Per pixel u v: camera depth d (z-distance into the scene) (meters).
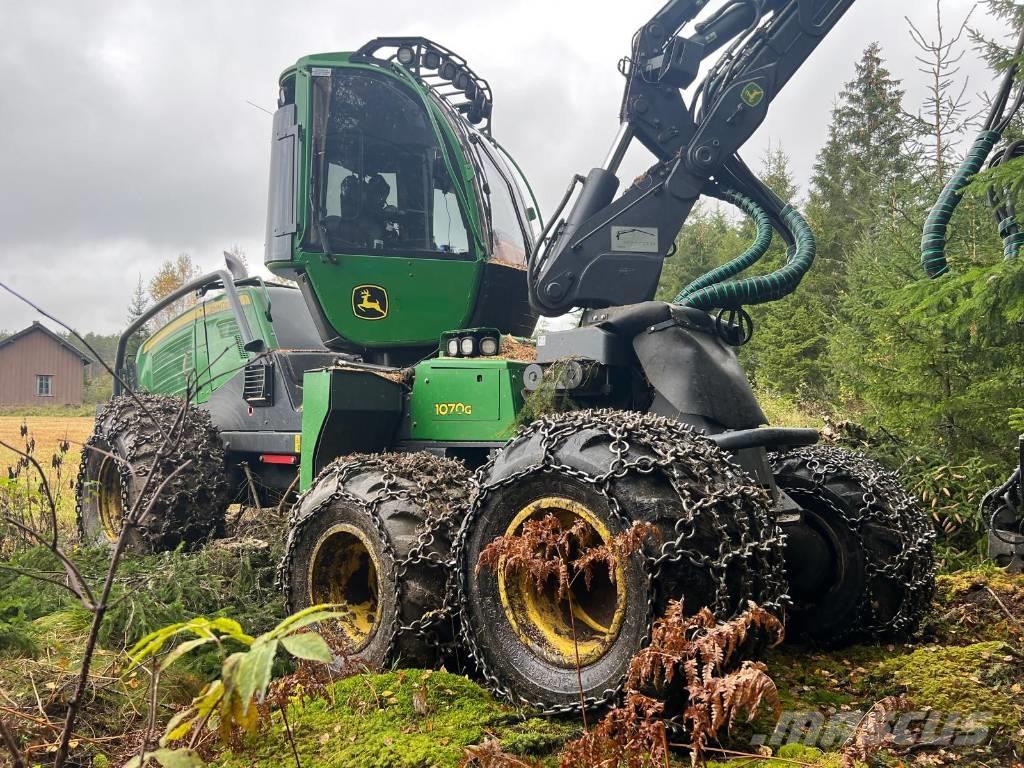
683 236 18.30
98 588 4.70
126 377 9.66
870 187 14.57
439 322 5.20
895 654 4.02
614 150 4.47
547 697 3.12
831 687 3.64
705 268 17.91
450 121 5.27
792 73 4.46
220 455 6.31
